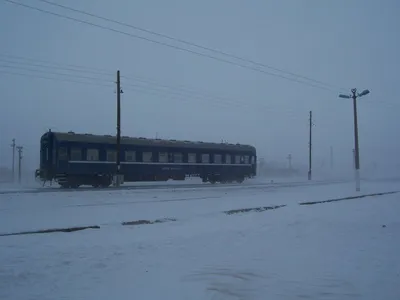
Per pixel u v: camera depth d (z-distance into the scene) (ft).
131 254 26.71
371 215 48.83
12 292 18.88
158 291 19.31
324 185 112.27
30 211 49.39
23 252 26.23
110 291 19.22
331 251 28.50
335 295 19.02
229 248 29.27
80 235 33.09
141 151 104.68
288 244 30.91
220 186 104.22
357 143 92.58
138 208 53.72
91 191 79.10
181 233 34.40
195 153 115.65
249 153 130.52
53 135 93.35
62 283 20.36
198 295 18.81
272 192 85.66
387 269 23.66
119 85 98.17
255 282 20.95
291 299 18.42
